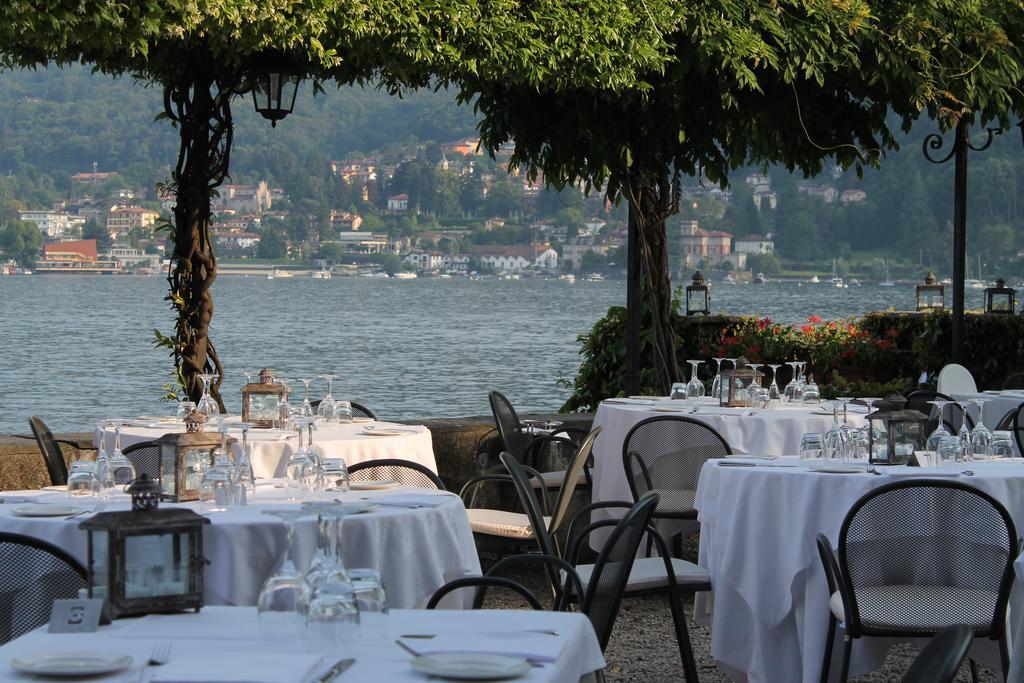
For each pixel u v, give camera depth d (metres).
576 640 3.28
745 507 5.80
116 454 5.32
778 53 9.99
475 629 3.31
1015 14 10.87
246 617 3.36
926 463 6.11
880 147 11.06
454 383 37.16
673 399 9.63
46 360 43.41
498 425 9.05
